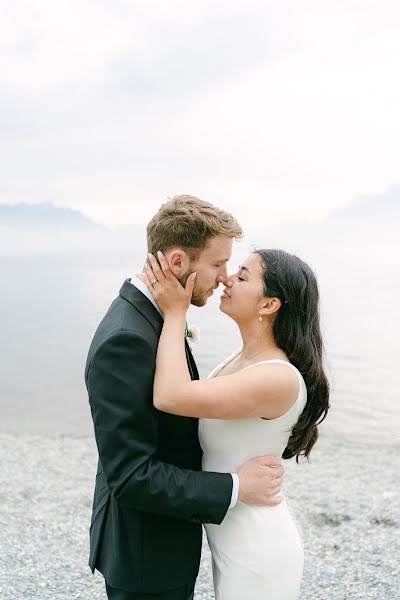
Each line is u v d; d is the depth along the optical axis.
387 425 10.94
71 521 6.25
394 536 5.67
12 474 8.15
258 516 2.48
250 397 2.36
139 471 2.21
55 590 4.64
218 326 22.36
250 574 2.47
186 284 2.38
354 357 18.75
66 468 8.48
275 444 2.53
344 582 4.70
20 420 11.81
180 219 2.36
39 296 43.56
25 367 18.00
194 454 2.57
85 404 13.39
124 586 2.39
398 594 4.48
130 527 2.39
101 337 2.31
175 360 2.29
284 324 2.53
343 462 8.62
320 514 6.39
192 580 2.50
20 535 5.83
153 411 2.29
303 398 2.53
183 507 2.25
